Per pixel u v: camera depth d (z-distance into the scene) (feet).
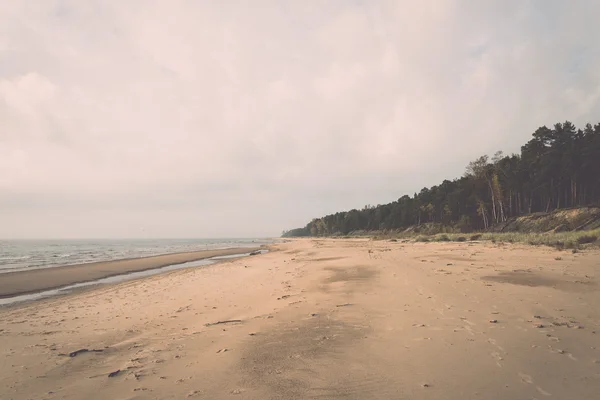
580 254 49.06
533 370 12.51
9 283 54.34
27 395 12.83
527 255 52.31
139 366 15.43
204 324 22.62
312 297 29.37
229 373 13.92
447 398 10.76
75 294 42.86
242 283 42.22
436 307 22.68
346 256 76.02
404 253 73.15
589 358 13.37
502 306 21.99
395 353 15.05
